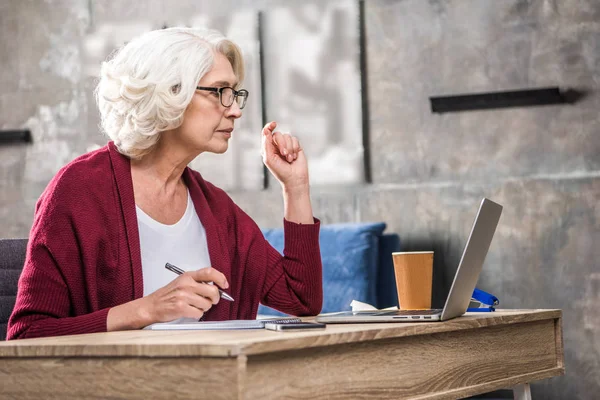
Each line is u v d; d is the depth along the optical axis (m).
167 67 1.92
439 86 4.35
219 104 2.00
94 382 1.18
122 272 1.89
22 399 1.25
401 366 1.38
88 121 4.86
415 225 4.36
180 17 4.75
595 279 4.04
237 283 2.14
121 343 1.15
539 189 4.16
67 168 1.91
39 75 4.97
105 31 4.86
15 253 2.26
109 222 1.89
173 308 1.54
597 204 4.06
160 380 1.12
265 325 1.39
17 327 1.69
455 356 1.53
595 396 4.01
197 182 2.21
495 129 4.24
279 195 4.57
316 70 4.53
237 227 2.19
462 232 4.28
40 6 4.98
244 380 1.06
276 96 4.59
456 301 1.54
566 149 4.12
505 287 4.19
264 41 4.61
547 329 1.85
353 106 4.46
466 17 4.31
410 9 4.41
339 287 3.87
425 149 4.36
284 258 2.17
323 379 1.21
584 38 4.11
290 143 2.16
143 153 1.99
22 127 4.99
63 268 1.78
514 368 1.71
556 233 4.12
